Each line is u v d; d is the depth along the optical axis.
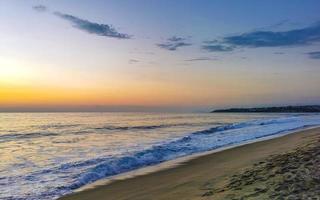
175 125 63.62
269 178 10.27
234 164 15.50
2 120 99.50
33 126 63.56
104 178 14.52
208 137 31.83
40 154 23.89
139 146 27.25
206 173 13.89
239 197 8.57
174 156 20.31
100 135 40.53
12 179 14.73
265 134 34.06
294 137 27.06
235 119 97.81
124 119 101.88
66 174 15.52
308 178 9.27
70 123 75.44
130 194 11.39
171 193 10.83
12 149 27.53
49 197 11.66
